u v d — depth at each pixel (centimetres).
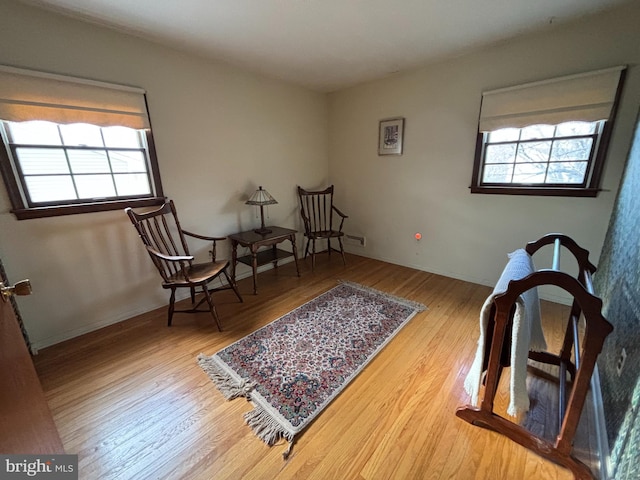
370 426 136
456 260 311
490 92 248
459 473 115
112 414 144
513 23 203
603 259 205
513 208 262
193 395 157
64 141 196
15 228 182
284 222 363
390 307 250
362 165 369
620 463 97
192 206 269
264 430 134
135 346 200
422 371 172
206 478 114
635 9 184
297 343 201
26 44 171
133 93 214
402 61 272
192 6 174
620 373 118
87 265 214
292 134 349
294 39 221
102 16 184
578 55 208
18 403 78
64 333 208
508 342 124
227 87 276
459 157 285
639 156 161
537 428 134
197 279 216
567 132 227
